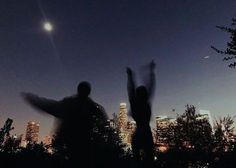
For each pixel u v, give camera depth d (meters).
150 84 4.38
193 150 9.14
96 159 3.89
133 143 4.54
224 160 7.96
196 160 8.83
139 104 4.40
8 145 7.07
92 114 3.77
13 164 5.97
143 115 4.44
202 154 8.88
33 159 6.03
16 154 6.40
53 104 3.29
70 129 3.52
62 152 3.79
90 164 3.70
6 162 5.98
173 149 9.08
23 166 5.84
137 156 4.47
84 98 3.76
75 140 3.56
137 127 4.54
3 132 7.60
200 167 8.77
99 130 3.99
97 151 3.98
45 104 3.21
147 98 4.39
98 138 3.97
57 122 3.52
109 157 5.07
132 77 4.46
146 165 4.38
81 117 3.57
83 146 3.62
